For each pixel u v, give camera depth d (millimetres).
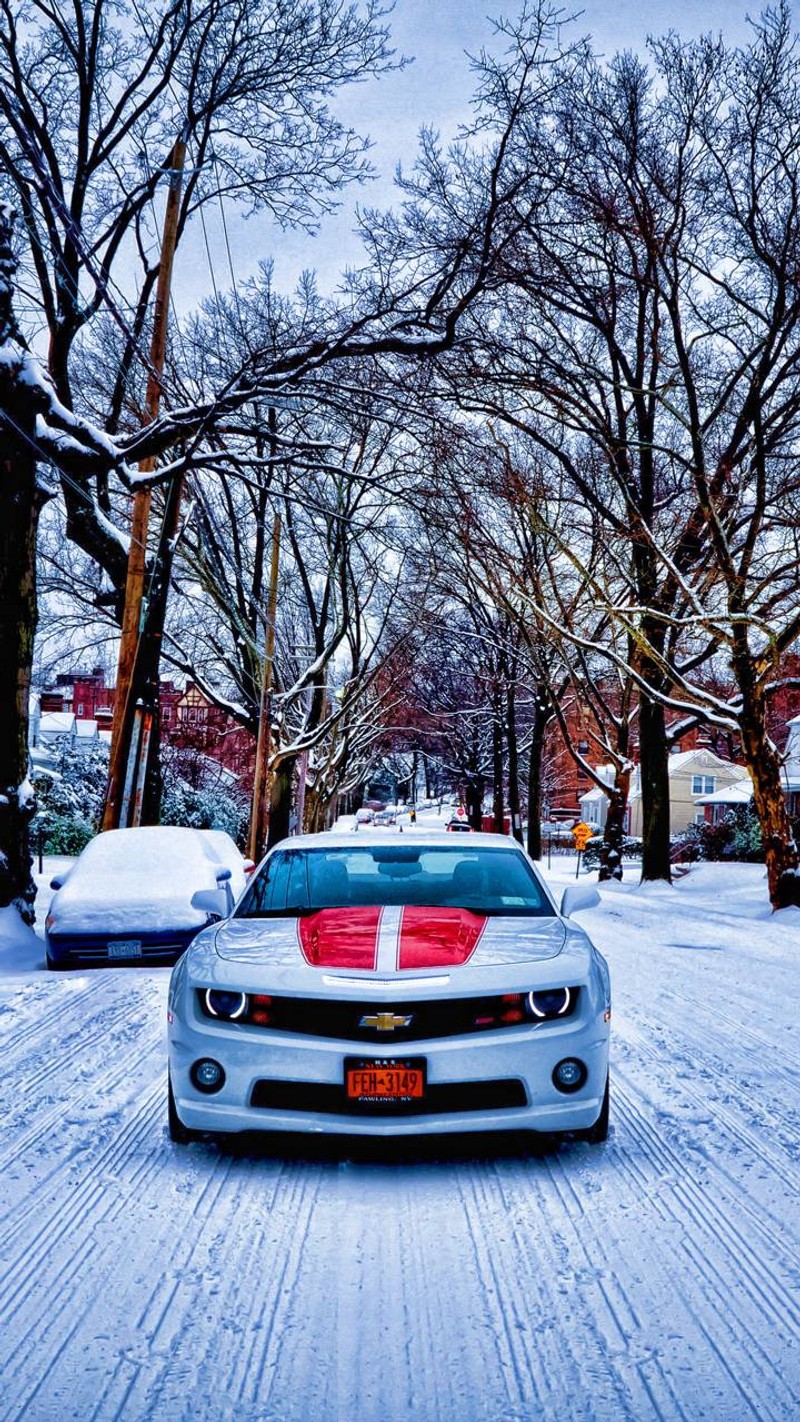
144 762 16688
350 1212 3840
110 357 20906
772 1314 3092
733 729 18484
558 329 19094
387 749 70938
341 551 25828
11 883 11742
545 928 4906
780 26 15656
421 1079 4129
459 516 16750
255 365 15023
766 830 18047
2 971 10148
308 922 4953
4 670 11781
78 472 12836
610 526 21500
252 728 30938
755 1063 6250
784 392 19812
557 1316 3068
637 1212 3848
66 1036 6855
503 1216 3805
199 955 4648
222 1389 2670
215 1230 3674
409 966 4367
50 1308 3098
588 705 30156
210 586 27094
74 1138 4688
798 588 16891
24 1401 2604
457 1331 2977
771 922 16609
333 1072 4145
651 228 16297
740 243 17594
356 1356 2840
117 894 10648
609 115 16875
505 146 13844
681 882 26000
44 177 11367
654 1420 2543
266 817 31031
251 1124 4207
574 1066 4273
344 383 15555
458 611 40125
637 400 21781
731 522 18766
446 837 6191
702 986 9500
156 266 18453
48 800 37000
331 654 31438
